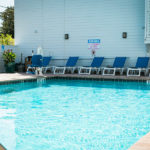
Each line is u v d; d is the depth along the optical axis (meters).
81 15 12.11
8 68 11.75
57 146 3.04
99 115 4.56
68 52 12.45
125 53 11.39
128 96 6.47
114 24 11.54
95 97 6.38
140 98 6.18
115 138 3.31
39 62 10.72
